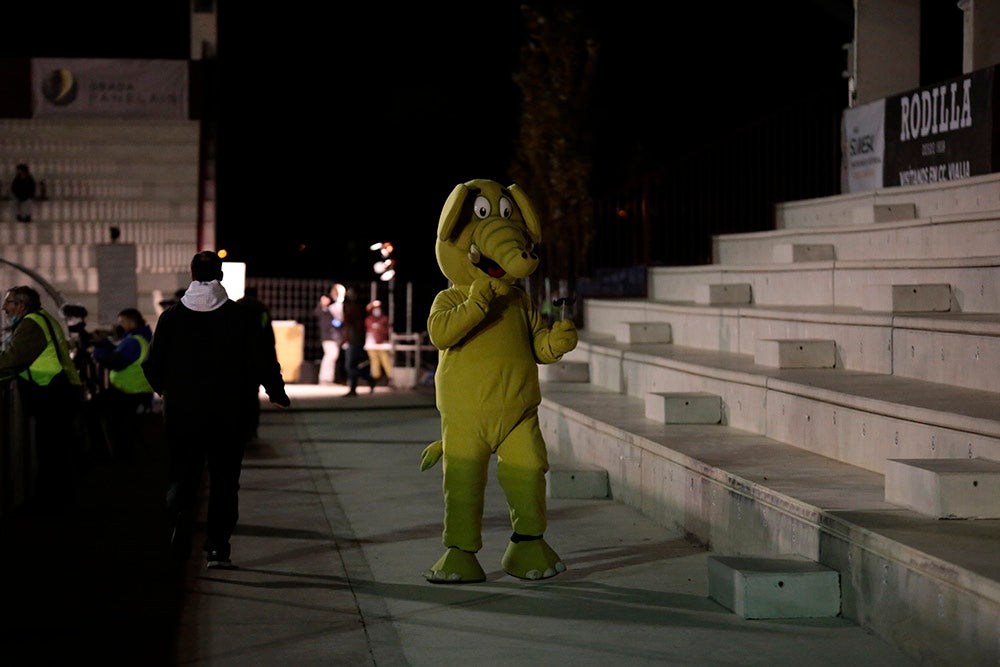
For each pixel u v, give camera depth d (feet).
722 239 47.85
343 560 24.81
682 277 46.60
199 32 91.76
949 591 15.44
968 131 37.32
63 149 89.71
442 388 22.39
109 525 29.55
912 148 40.81
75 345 42.06
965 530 17.70
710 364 32.37
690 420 31.07
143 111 90.43
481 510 22.54
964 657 15.07
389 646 18.25
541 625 19.19
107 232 86.94
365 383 76.79
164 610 20.88
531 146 79.10
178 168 90.27
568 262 55.16
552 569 22.49
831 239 39.17
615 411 34.50
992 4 42.01
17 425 32.22
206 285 23.84
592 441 33.01
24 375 31.14
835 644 17.38
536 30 80.07
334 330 76.54
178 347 23.57
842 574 18.76
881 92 49.03
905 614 16.69
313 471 38.40
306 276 119.96
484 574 22.62
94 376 41.22
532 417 22.71
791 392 26.86
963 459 20.01
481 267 22.16
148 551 26.22
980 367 24.53
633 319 46.60
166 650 18.38
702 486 24.61
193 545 26.94
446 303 22.26
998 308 27.22
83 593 22.18
